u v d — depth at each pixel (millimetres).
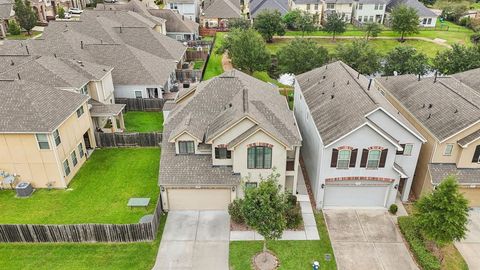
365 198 29234
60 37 48406
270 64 58938
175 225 27312
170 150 29109
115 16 66500
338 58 54000
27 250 24938
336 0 94500
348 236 26406
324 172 27656
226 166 28156
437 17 93562
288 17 86000
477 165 28109
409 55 53219
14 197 30156
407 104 33875
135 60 48156
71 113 31594
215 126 28297
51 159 30000
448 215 22734
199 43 72125
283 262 24156
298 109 39812
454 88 34219
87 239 25641
